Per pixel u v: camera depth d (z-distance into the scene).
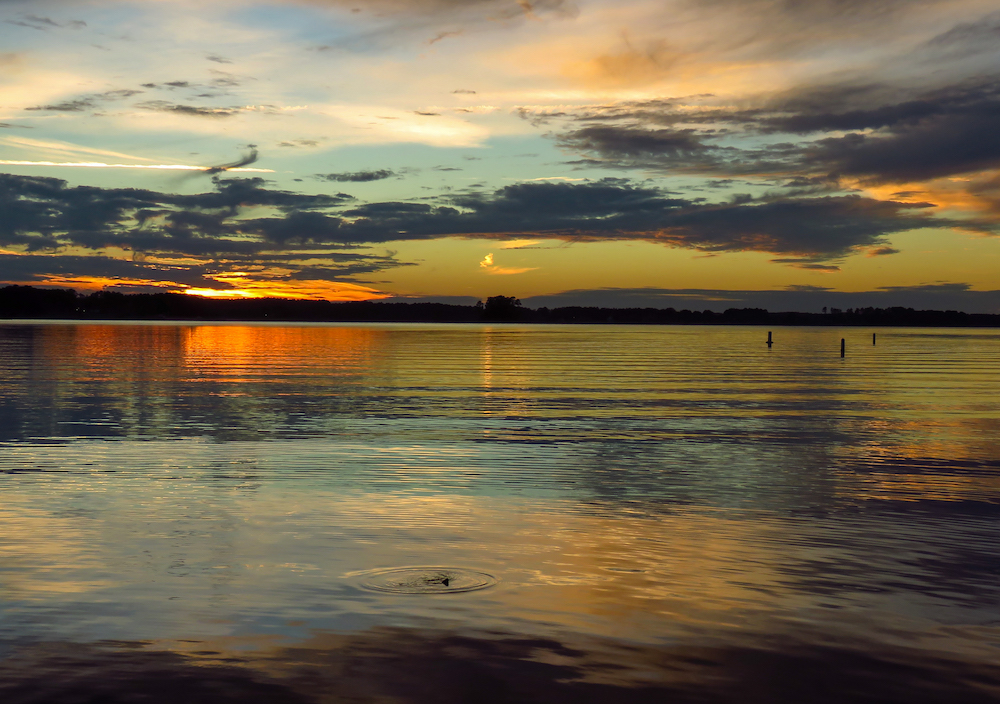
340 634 7.50
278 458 18.64
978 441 22.48
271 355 73.19
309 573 9.45
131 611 8.09
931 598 8.78
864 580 9.42
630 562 10.07
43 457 18.64
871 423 26.59
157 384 40.75
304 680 6.54
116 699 6.21
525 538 11.27
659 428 24.86
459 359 69.25
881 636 7.63
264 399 33.34
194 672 6.68
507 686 6.46
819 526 12.20
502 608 8.27
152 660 6.91
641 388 40.38
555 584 9.12
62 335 127.31
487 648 7.21
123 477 16.06
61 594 8.62
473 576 9.41
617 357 76.12
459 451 19.92
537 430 24.14
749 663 6.97
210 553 10.31
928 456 19.69
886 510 13.42
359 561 9.99
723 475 16.81
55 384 40.41
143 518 12.35
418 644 7.29
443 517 12.58
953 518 12.82
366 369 54.56
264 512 12.84
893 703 6.27
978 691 6.49
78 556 10.13
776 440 22.39
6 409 29.05
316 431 23.61
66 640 7.34
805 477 16.64
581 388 40.03
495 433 23.39
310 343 107.62
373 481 15.74
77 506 13.22
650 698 6.29
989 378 50.09
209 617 7.94
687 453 19.88
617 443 21.53
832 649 7.30
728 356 80.88
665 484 15.72
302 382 42.69
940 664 7.00
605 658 7.03
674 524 12.26
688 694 6.36
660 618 8.03
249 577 9.27
